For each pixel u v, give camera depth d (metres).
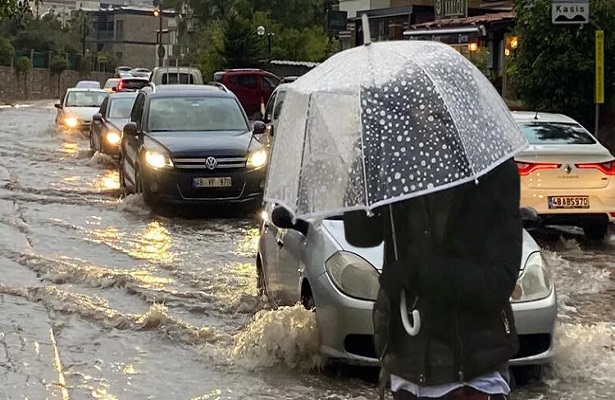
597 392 7.34
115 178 21.95
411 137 3.96
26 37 97.12
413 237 3.93
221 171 16.44
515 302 7.32
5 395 7.22
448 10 37.12
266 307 9.62
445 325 3.89
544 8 21.16
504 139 4.05
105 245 13.65
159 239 14.28
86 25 116.12
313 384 7.53
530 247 7.82
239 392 7.34
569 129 14.52
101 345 8.60
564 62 21.03
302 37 62.28
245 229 15.33
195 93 18.77
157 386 7.48
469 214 3.88
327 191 4.07
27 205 17.55
